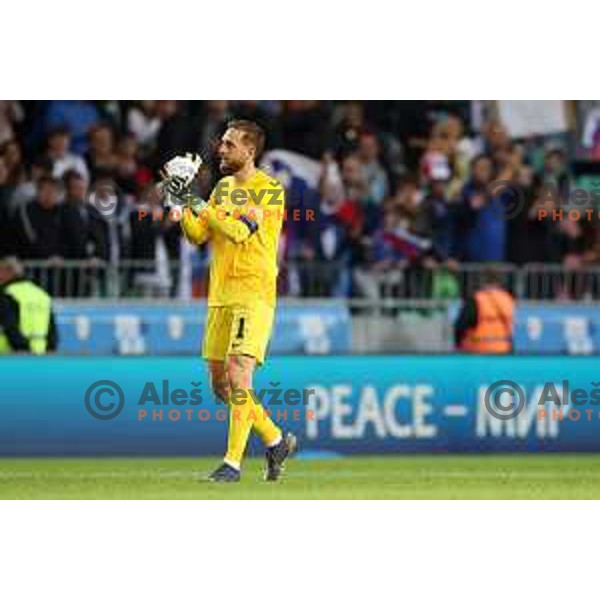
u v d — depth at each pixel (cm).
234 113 7012
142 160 6894
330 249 7100
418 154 7331
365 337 6738
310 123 7138
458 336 6362
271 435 3934
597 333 7031
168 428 5253
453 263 7131
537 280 7275
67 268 6700
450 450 5422
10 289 5634
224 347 3884
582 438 5519
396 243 7200
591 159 7550
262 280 3791
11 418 5169
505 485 4038
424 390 5419
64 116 6825
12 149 6750
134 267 6794
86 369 5222
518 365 5488
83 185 6756
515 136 7481
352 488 3869
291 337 6662
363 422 5372
